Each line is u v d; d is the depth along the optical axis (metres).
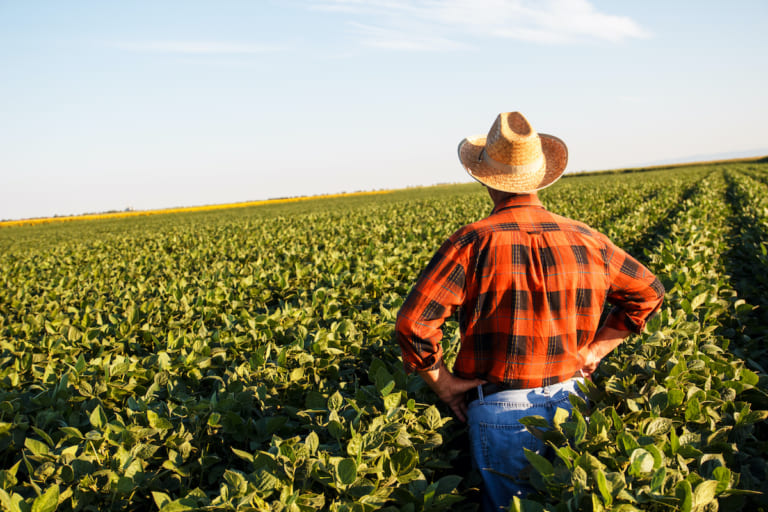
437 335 2.16
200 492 1.90
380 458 2.05
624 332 2.36
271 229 21.02
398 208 27.75
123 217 74.94
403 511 1.89
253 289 6.39
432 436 2.38
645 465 1.71
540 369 2.11
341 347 3.59
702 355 2.86
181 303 5.78
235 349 3.85
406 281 7.35
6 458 2.69
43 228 53.12
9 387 3.39
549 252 2.05
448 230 12.18
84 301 7.57
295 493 1.81
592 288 2.11
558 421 2.01
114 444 2.34
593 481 1.70
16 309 7.86
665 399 2.29
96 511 2.03
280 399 2.99
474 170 2.32
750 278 7.09
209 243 15.86
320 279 7.16
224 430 2.54
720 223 10.73
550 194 24.12
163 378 3.12
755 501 1.95
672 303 4.05
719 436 2.07
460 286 2.07
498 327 2.08
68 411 2.88
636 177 46.72
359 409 2.37
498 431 2.16
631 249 9.38
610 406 2.32
